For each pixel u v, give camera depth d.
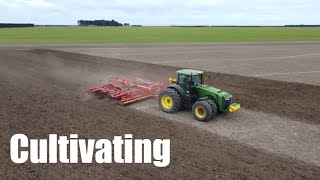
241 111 15.70
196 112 14.16
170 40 69.19
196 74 14.91
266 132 13.02
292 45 57.12
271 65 31.73
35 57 35.00
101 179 9.03
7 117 14.01
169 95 14.91
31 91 19.02
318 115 15.21
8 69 26.70
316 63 33.50
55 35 87.12
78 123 13.35
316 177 9.50
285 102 17.33
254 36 88.94
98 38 74.06
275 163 10.27
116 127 12.95
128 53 41.03
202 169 9.63
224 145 11.52
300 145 11.84
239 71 27.67
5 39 67.19
